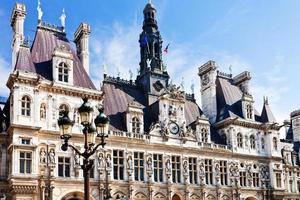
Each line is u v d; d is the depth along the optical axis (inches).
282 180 3459.6
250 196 3230.8
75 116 2603.3
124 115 2901.1
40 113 2486.5
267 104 3627.0
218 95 3612.2
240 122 3351.4
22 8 2696.9
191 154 3009.4
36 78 2454.5
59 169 2464.3
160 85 3289.9
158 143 2864.2
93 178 2556.6
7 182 2374.5
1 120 2546.8
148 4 3511.3
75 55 2896.2
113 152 2682.1
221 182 3117.6
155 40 3388.3
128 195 2645.2
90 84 2783.0
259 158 3388.3
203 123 3181.6
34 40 2822.3
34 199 2297.0
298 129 4279.0
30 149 2335.1
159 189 2785.4
